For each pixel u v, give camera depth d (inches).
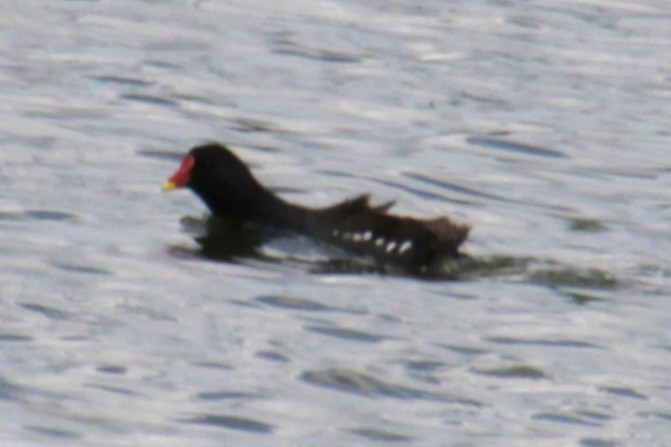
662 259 717.3
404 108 925.2
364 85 960.9
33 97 897.5
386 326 621.9
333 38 1043.9
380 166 833.5
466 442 535.2
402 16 1096.8
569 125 912.9
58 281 643.5
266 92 938.7
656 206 797.2
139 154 821.2
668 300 666.2
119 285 644.1
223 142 852.6
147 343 593.0
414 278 671.1
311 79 966.4
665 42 1072.8
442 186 810.8
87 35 1019.9
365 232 694.5
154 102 908.6
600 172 844.6
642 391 580.7
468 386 577.3
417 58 1013.2
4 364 567.5
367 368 584.4
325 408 553.0
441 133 887.7
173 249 689.0
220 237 705.6
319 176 814.5
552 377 587.8
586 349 612.7
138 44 1009.5
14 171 775.1
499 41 1053.2
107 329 602.5
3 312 609.6
